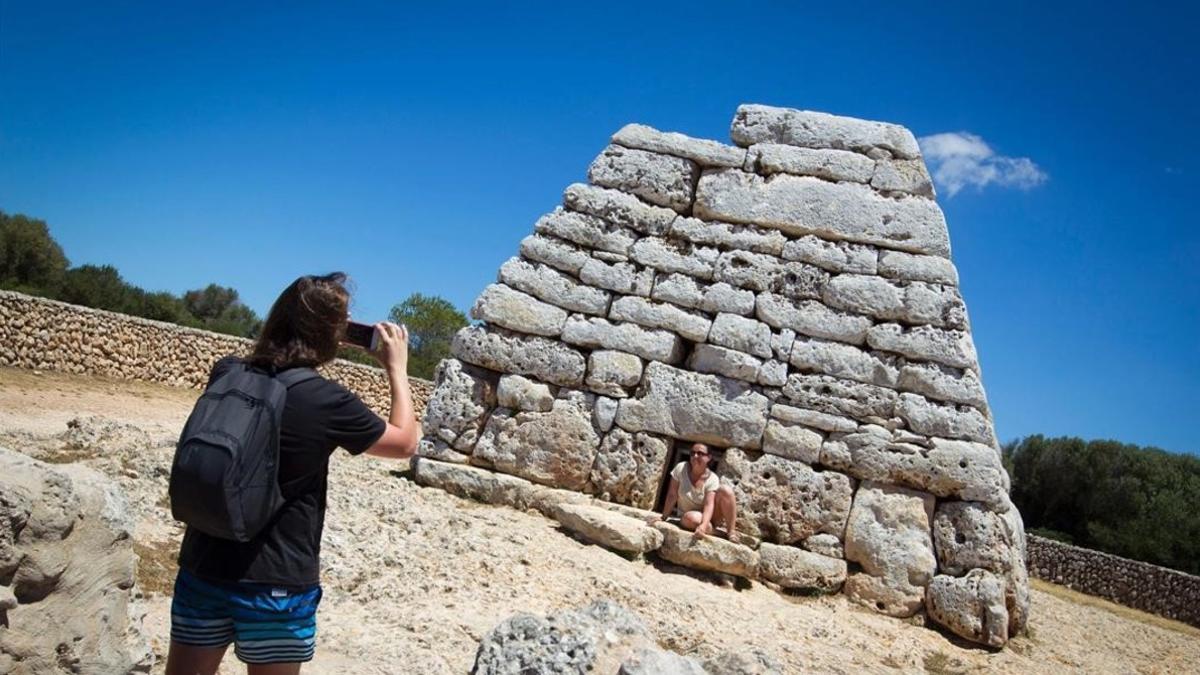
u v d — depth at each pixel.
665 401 12.09
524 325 12.54
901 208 12.45
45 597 4.18
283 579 4.12
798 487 11.66
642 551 10.91
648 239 12.73
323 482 4.33
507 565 9.41
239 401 4.00
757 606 10.36
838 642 9.80
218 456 3.83
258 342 4.36
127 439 11.29
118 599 4.47
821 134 12.93
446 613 7.99
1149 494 40.09
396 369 4.63
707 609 9.68
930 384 11.77
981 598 10.84
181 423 19.81
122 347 24.70
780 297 12.33
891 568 11.23
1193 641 16.81
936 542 11.38
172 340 26.08
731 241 12.60
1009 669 10.20
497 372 12.70
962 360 11.83
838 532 11.53
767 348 12.12
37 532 4.11
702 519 11.15
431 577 8.74
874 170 12.65
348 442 4.27
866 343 12.09
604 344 12.38
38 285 39.31
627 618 5.84
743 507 11.67
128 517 4.55
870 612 11.12
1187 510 38.38
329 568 8.38
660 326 12.37
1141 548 37.31
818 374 12.03
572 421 12.20
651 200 12.95
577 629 5.64
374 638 7.18
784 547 11.44
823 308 12.23
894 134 12.80
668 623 8.95
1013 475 43.22
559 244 12.79
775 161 12.83
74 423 11.84
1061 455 41.94
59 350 23.03
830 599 11.23
